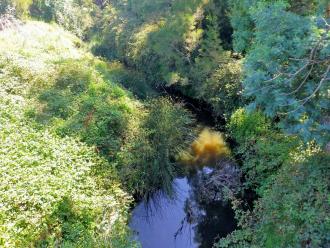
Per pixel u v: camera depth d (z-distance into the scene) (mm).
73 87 13016
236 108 12656
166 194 9906
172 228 9039
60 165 8508
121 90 13422
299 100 6223
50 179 7777
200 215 9289
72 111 11305
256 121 10367
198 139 12688
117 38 21812
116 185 8867
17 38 17000
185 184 10508
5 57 13656
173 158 11305
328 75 6332
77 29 26234
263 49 6625
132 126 10953
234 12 12367
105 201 8023
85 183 8398
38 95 12023
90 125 10555
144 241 8609
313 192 6887
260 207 7633
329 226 6262
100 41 24188
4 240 6090
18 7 22625
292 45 6277
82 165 8719
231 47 15367
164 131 10984
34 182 7566
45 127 10188
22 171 7867
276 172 8711
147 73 18516
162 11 18766
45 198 7258
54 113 11188
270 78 6457
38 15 25031
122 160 9750
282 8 7582
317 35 6145
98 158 9422
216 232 8688
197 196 9930
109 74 16375
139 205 9633
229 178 10078
